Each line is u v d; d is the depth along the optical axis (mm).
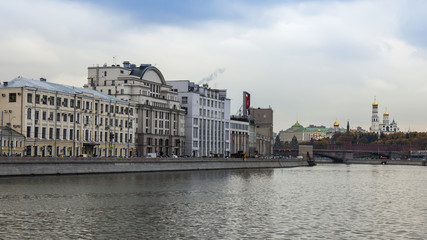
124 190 101750
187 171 179250
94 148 176250
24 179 115625
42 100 154750
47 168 127938
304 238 56969
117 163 150625
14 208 74250
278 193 104125
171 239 55844
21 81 154875
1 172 117312
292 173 191875
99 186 107250
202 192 102625
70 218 67188
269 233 59344
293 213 74438
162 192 100562
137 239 55656
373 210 79250
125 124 193000
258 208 79500
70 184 109000
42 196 87750
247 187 117062
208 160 196750
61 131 161500
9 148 141250
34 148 151250
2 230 58656
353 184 135500
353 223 66500
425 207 84188
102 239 55375
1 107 150875
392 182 147625
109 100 183500
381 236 58625
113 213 72188
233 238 56625
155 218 68562
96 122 177125
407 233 60438
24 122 148500
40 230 59156
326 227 63406
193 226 63125
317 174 188375
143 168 161250
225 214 72688
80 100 169125
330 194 104062
